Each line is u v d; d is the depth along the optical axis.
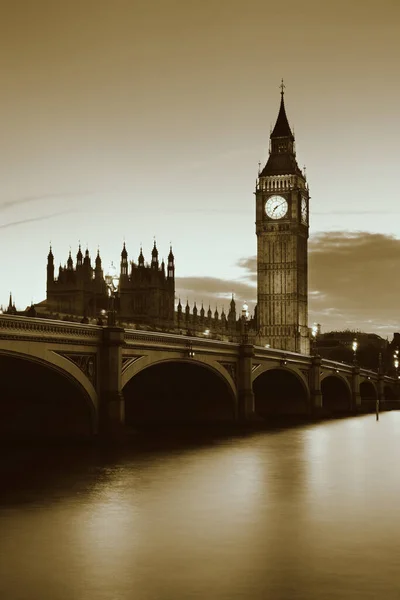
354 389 189.75
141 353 84.69
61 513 43.09
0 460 65.25
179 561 33.31
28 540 36.78
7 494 49.06
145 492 50.06
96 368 77.00
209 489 51.38
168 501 46.97
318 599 28.66
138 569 32.09
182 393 113.94
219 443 84.69
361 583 30.45
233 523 40.66
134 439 79.00
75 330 72.81
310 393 151.50
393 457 70.88
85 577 31.00
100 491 50.34
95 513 43.12
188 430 104.56
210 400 113.69
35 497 48.00
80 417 77.62
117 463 63.91
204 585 30.11
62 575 31.25
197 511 43.78
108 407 77.44
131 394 113.19
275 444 84.06
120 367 78.88
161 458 68.00
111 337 77.44
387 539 37.25
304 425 123.12
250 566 32.62
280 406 151.38
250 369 115.75
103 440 76.56
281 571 31.98
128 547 35.53
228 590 29.58
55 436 78.00
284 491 50.78
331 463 66.00
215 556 34.12
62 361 71.62
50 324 69.00
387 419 145.88
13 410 79.31
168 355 91.00
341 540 37.06
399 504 46.19
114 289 76.69
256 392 152.88
